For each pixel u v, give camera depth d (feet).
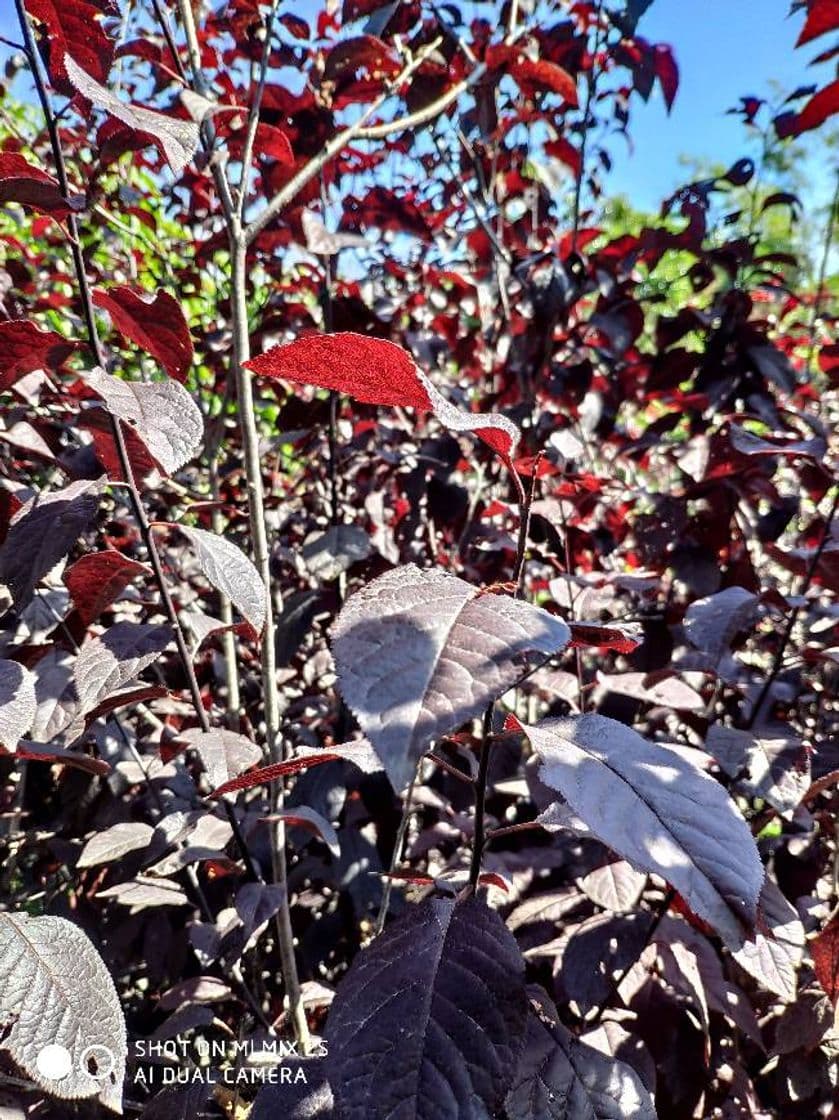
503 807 6.16
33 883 7.38
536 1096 2.92
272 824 4.20
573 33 6.84
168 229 9.23
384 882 5.72
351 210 7.16
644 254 7.67
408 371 1.88
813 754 5.16
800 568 5.39
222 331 7.91
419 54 5.74
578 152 7.01
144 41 4.75
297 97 5.57
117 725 5.87
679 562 6.43
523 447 6.84
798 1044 4.05
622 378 8.62
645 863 1.99
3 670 3.00
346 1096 2.33
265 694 4.15
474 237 7.76
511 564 7.68
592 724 2.56
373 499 7.84
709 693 6.70
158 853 4.07
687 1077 4.53
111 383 3.14
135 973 7.00
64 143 8.30
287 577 8.78
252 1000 4.56
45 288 9.55
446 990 2.54
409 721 1.56
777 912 3.83
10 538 3.39
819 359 5.16
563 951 4.41
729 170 7.23
